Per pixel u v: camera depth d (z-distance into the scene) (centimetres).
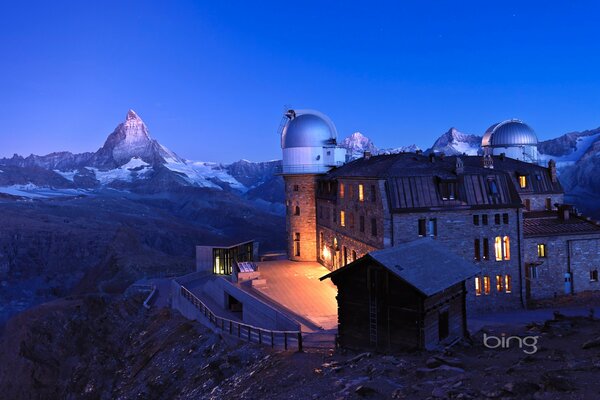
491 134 6619
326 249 5631
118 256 10825
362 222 4303
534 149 6506
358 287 2580
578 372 1452
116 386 4022
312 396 1784
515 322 3438
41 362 5781
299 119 6100
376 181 3906
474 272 2780
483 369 1758
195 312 4341
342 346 2641
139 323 5175
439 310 2488
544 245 4303
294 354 2703
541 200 5222
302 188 6084
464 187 3916
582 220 4609
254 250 6925
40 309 7069
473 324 3359
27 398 5441
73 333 6116
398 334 2416
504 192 4000
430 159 4550
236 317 4084
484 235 3922
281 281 4841
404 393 1549
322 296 4219
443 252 2892
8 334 6819
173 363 3609
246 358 2942
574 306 4028
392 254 2583
